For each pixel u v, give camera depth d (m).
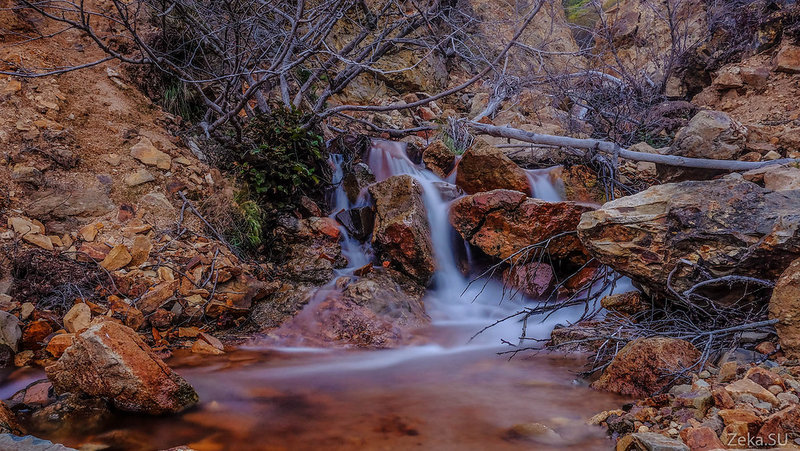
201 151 6.40
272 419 2.91
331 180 7.27
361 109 7.50
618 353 3.37
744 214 3.53
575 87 10.41
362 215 6.47
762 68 8.75
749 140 6.76
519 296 5.71
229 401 3.17
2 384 3.26
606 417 2.75
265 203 6.33
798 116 7.76
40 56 5.95
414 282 5.86
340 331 4.70
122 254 4.59
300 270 5.63
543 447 2.52
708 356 3.14
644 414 2.58
